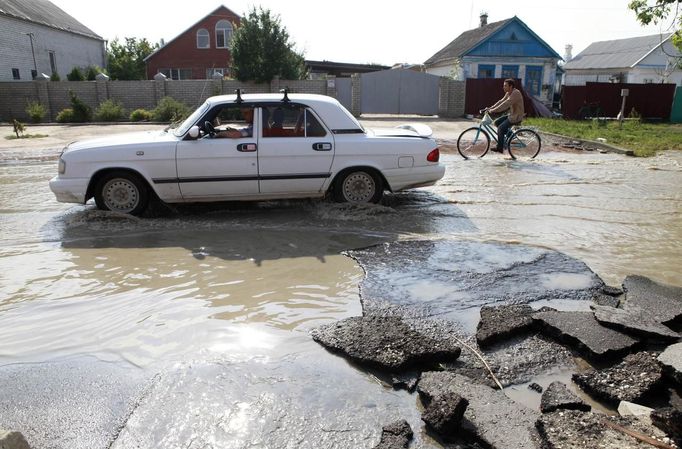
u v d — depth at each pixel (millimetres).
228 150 7051
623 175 10523
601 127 20781
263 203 8039
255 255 5699
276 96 7312
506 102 12297
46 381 3373
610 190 9086
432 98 29234
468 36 39156
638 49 42781
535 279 5020
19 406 3125
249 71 29828
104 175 7051
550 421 2779
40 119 26328
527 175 10477
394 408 3109
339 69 42750
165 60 44719
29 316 4266
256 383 3332
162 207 7770
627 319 3896
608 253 5816
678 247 6023
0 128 23297
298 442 2809
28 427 2943
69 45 41062
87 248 5926
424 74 28828
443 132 20000
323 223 6965
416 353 3527
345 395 3221
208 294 4680
